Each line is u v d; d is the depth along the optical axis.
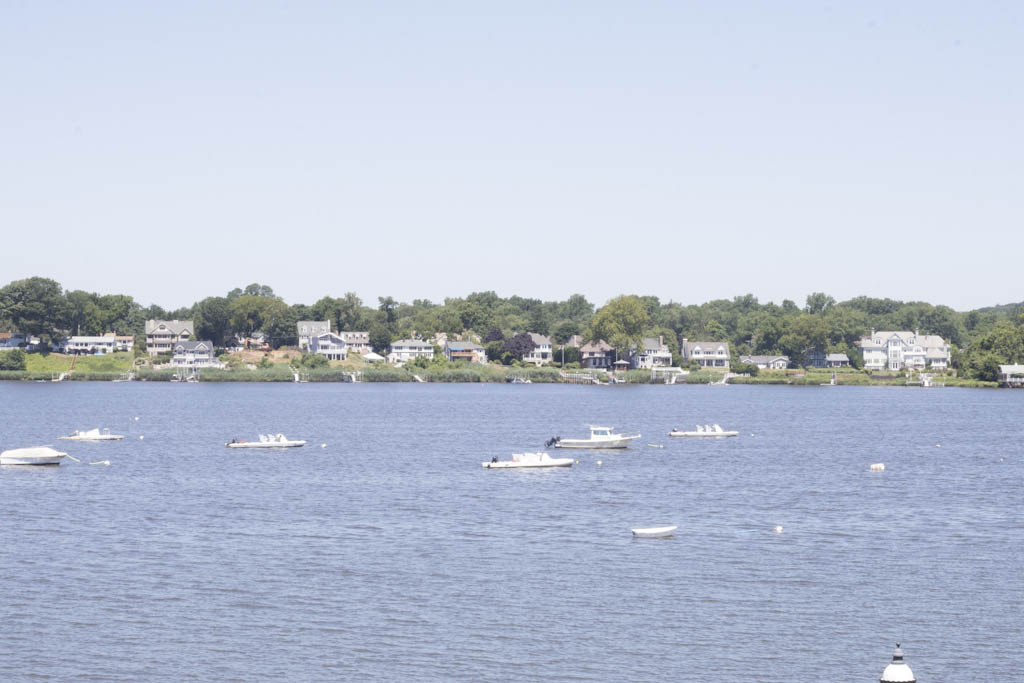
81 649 155.00
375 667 148.88
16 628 163.38
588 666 149.38
